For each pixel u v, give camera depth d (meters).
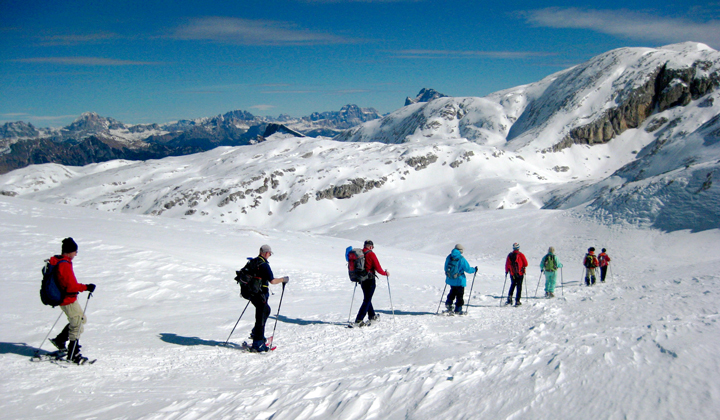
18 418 3.82
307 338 7.68
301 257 23.66
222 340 7.43
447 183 174.62
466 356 5.00
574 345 4.56
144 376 5.35
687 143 90.69
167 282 12.39
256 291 6.81
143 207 172.25
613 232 43.19
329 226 132.50
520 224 54.97
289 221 156.12
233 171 197.25
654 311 7.14
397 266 25.52
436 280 20.56
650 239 39.09
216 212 159.38
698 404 2.69
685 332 4.35
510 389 3.50
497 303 12.80
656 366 3.46
